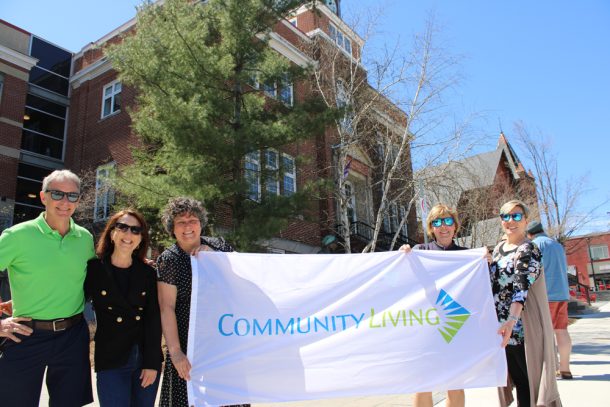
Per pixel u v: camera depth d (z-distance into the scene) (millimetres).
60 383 3375
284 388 3488
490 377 3768
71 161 19188
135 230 3426
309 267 3836
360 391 3607
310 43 15672
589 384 5770
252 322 3562
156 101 9055
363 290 3854
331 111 9914
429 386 3689
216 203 9750
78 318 3467
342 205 13531
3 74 18281
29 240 3271
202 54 9641
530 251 3973
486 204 18219
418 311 3855
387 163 14727
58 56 20531
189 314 3348
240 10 9898
